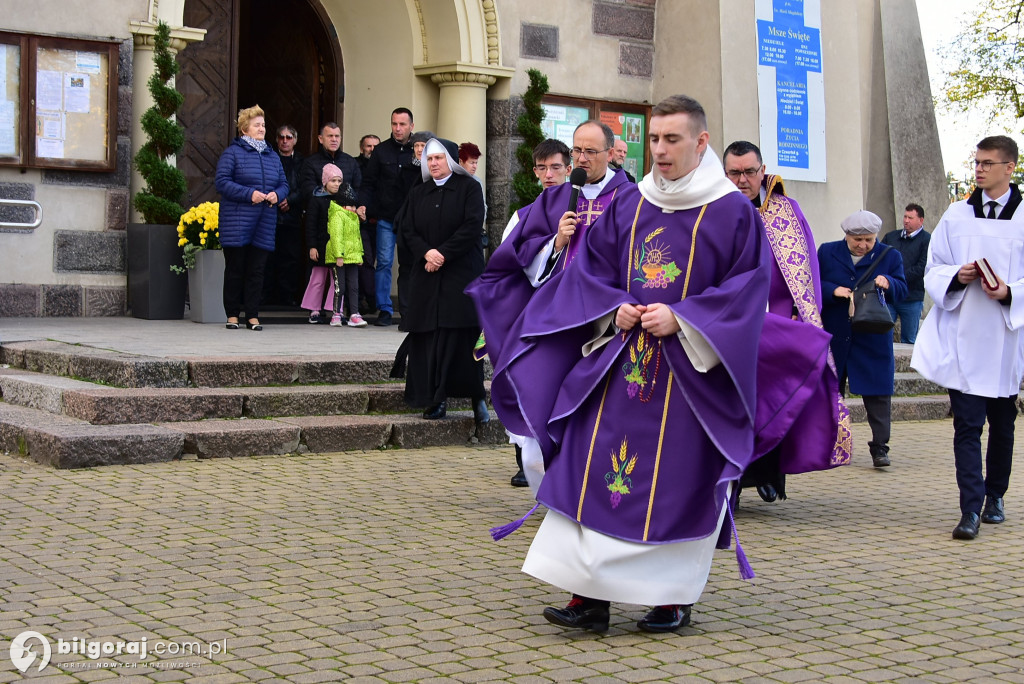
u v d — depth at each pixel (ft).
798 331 15.62
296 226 43.32
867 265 27.35
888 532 20.90
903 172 52.90
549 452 15.01
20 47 35.76
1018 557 19.35
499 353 20.34
